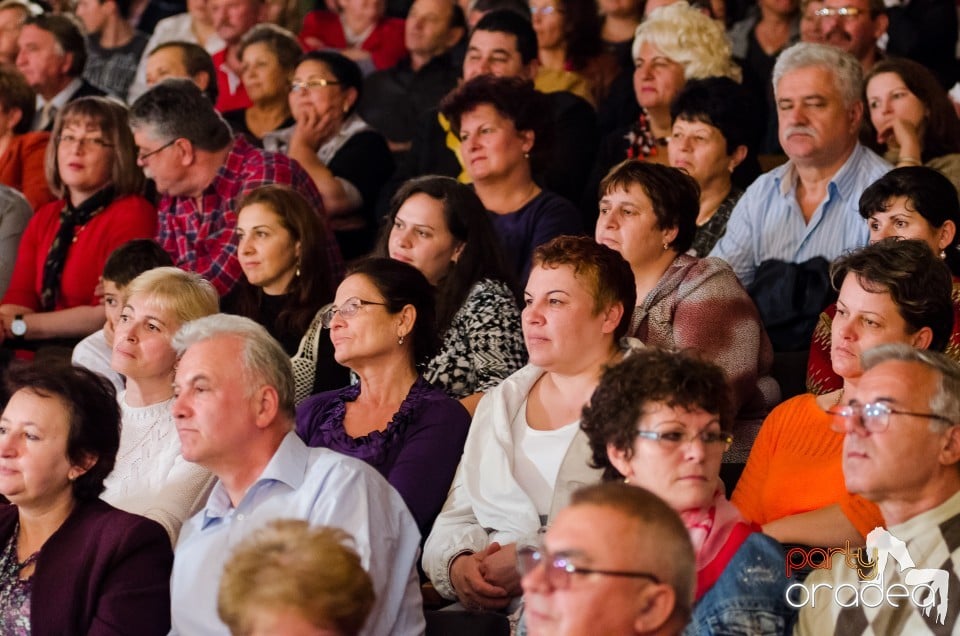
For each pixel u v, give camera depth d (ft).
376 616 18.12
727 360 22.70
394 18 43.73
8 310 31.78
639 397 16.19
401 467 21.29
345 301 22.12
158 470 21.98
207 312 23.06
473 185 31.81
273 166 30.96
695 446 15.98
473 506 20.38
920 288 19.44
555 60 37.27
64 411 19.04
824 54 27.63
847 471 16.35
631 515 13.17
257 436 18.74
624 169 24.12
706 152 29.35
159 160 30.53
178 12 46.83
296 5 43.57
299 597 12.94
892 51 36.78
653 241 23.73
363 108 40.63
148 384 22.72
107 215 32.17
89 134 32.32
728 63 32.81
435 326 22.68
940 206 23.71
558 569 13.12
